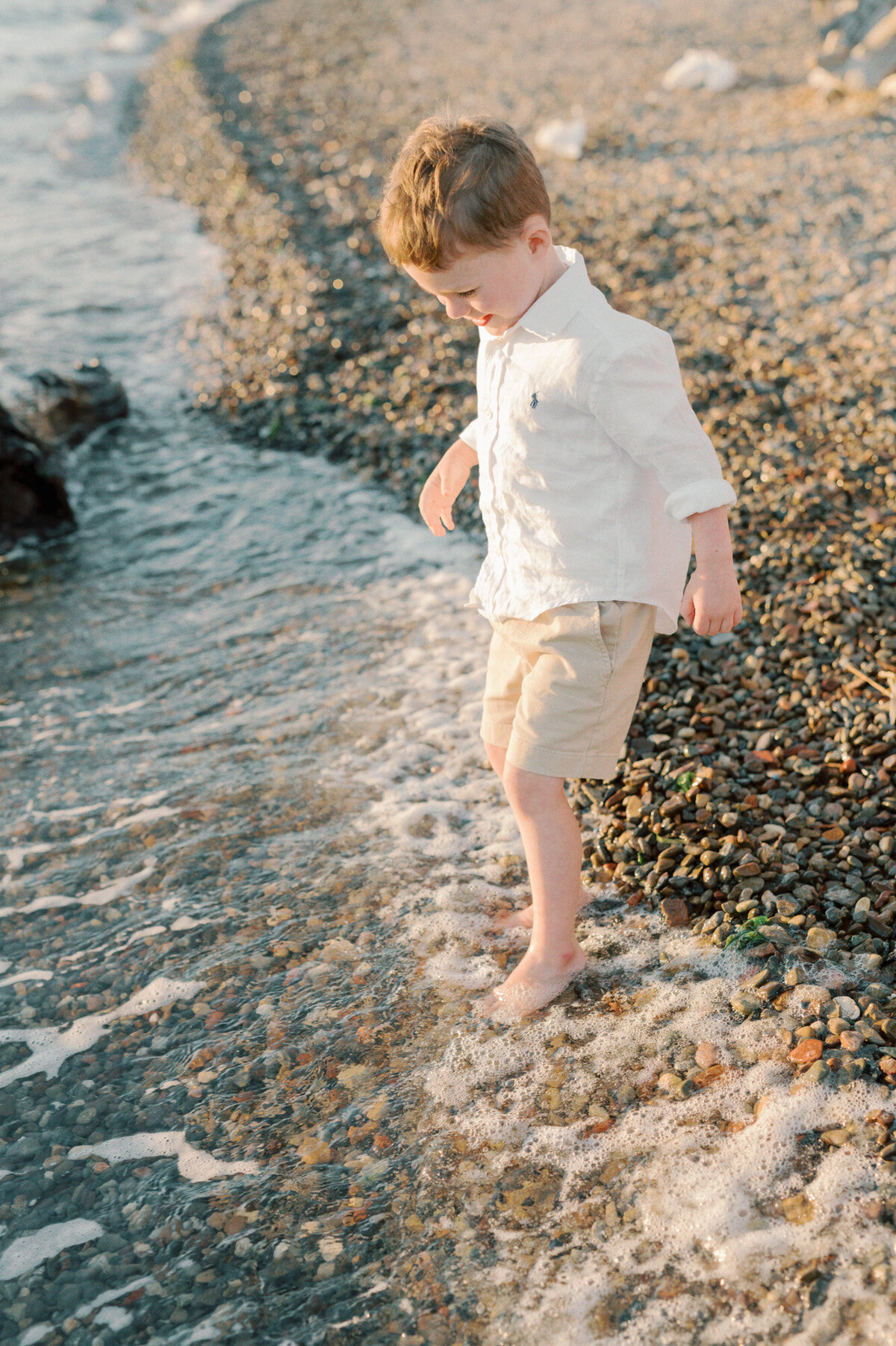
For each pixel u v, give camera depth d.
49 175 10.99
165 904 2.84
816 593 3.65
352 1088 2.26
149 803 3.23
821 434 4.70
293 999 2.51
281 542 4.82
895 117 9.27
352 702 3.66
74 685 3.87
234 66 14.61
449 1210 1.99
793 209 7.51
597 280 6.65
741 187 8.02
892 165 8.17
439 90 12.45
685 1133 2.05
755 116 10.06
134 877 2.94
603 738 2.21
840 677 3.26
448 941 2.65
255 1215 2.01
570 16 15.98
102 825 3.15
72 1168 2.13
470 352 6.11
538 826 2.29
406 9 17.25
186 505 5.22
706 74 11.42
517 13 16.47
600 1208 1.95
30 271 8.25
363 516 5.00
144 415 6.17
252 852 3.01
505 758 2.49
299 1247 1.95
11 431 4.81
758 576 3.83
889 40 9.69
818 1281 1.76
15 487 4.81
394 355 6.23
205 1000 2.52
